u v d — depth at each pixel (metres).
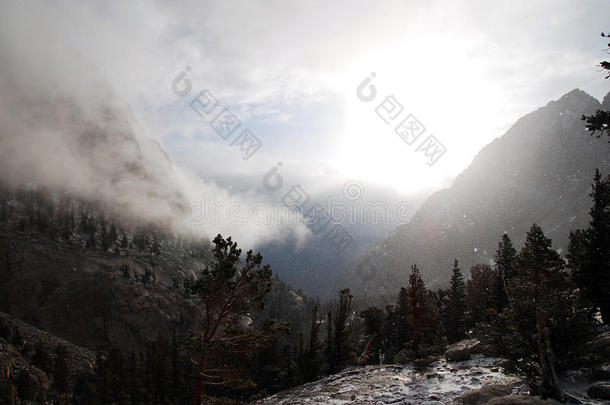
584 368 15.23
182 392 67.25
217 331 20.20
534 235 17.19
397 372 25.55
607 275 23.88
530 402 11.63
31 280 165.88
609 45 12.52
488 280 50.31
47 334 119.69
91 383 72.38
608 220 24.91
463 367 21.64
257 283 18.89
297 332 108.50
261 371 56.25
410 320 37.03
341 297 49.66
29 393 73.06
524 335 15.84
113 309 163.75
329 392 22.59
